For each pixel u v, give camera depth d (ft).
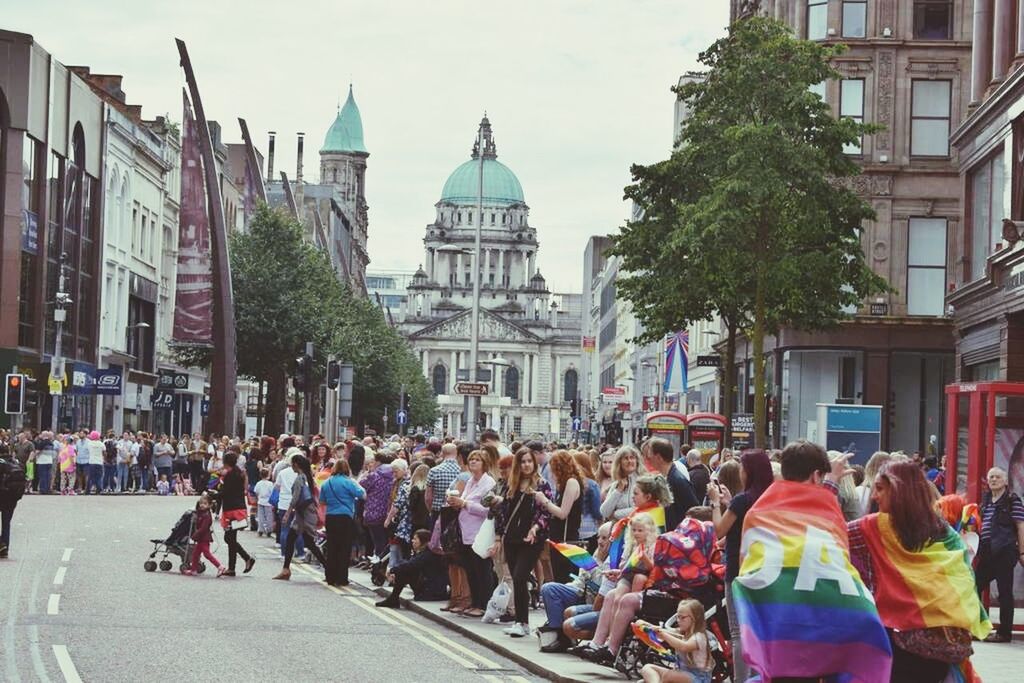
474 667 53.01
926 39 177.68
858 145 128.47
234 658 52.06
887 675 32.35
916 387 177.47
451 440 85.97
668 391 162.09
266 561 102.01
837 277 128.57
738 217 121.08
